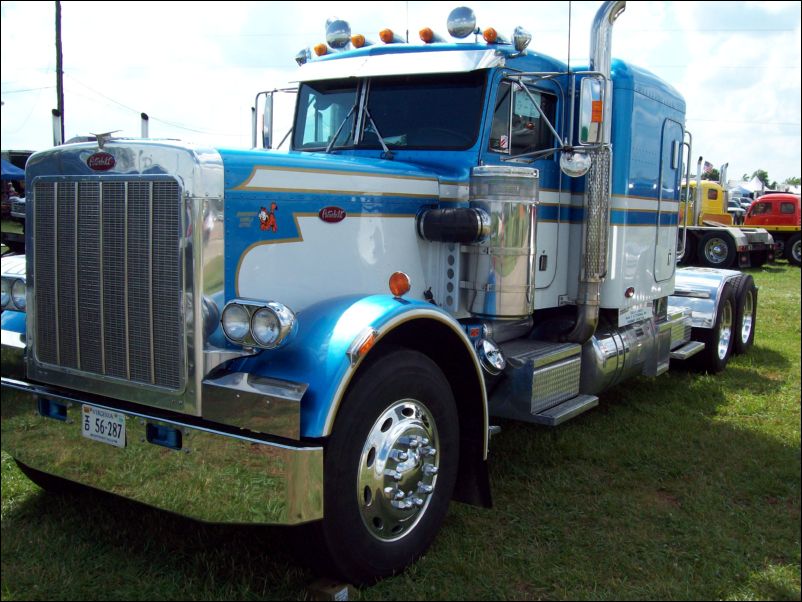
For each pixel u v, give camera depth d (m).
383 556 3.21
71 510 3.90
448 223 3.95
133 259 3.13
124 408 3.23
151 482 3.12
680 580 3.32
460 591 3.18
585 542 3.64
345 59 4.78
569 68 4.56
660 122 5.80
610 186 4.89
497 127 4.41
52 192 3.37
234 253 3.12
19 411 3.59
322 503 2.85
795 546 3.68
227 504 2.93
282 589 3.16
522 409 4.35
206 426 3.02
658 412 5.87
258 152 3.30
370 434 3.12
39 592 3.12
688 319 7.02
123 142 3.12
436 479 3.48
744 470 4.66
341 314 3.13
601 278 4.91
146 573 3.28
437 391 3.44
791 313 11.49
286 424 2.82
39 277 3.50
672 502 4.17
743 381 7.17
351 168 3.69
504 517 3.90
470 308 4.18
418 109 4.51
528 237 4.13
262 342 2.90
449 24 4.48
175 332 3.04
